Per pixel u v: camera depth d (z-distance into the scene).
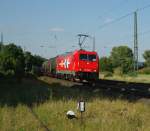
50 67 66.50
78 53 42.38
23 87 34.09
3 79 47.22
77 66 42.22
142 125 13.21
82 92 26.64
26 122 13.97
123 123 13.30
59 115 15.66
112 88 33.09
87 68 42.38
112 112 16.36
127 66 106.75
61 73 52.28
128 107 17.62
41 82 45.41
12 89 31.73
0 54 59.72
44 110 17.03
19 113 16.14
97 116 15.39
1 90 30.75
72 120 14.42
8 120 14.12
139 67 128.62
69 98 21.38
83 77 42.28
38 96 24.09
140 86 36.22
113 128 12.52
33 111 17.02
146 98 23.66
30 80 50.81
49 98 21.80
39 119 14.75
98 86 36.56
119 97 23.20
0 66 56.34
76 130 12.44
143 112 16.42
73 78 44.03
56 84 39.59
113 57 132.38
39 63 116.75
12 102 20.73
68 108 17.33
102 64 108.56
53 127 13.11
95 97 22.19
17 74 51.00
